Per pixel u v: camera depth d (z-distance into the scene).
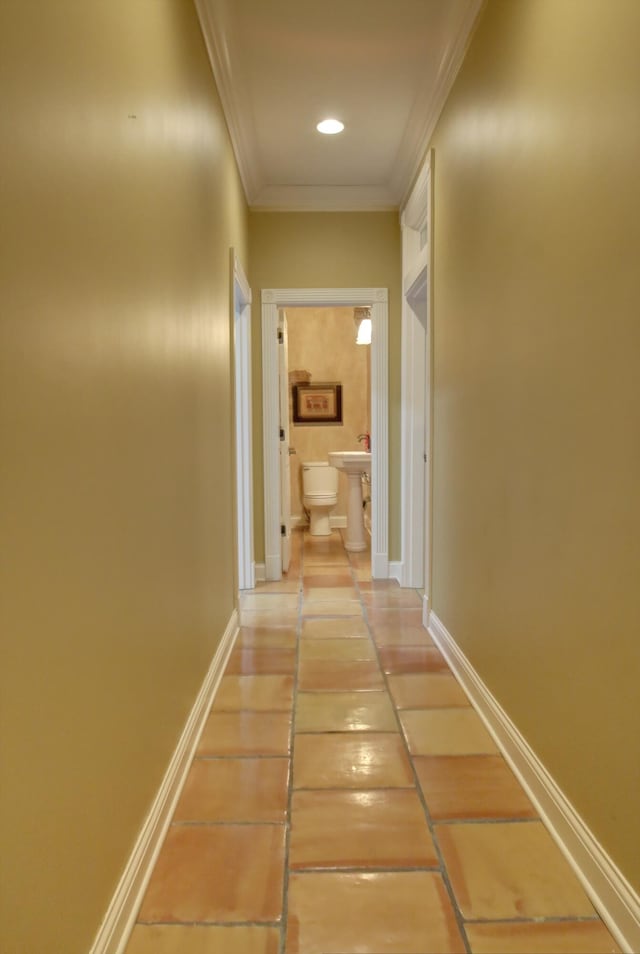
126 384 1.37
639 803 1.25
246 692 2.58
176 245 1.89
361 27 2.53
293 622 3.51
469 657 2.56
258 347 4.37
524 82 1.84
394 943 1.32
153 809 1.58
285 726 2.28
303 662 2.91
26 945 0.89
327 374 6.57
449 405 2.90
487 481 2.28
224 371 2.96
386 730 2.25
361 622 3.51
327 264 4.29
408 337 4.19
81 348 1.10
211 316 2.57
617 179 1.30
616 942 1.32
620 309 1.30
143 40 1.53
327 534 6.30
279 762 2.04
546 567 1.72
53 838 0.98
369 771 1.98
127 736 1.38
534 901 1.43
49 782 0.97
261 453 4.45
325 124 3.36
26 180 0.90
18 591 0.87
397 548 4.52
